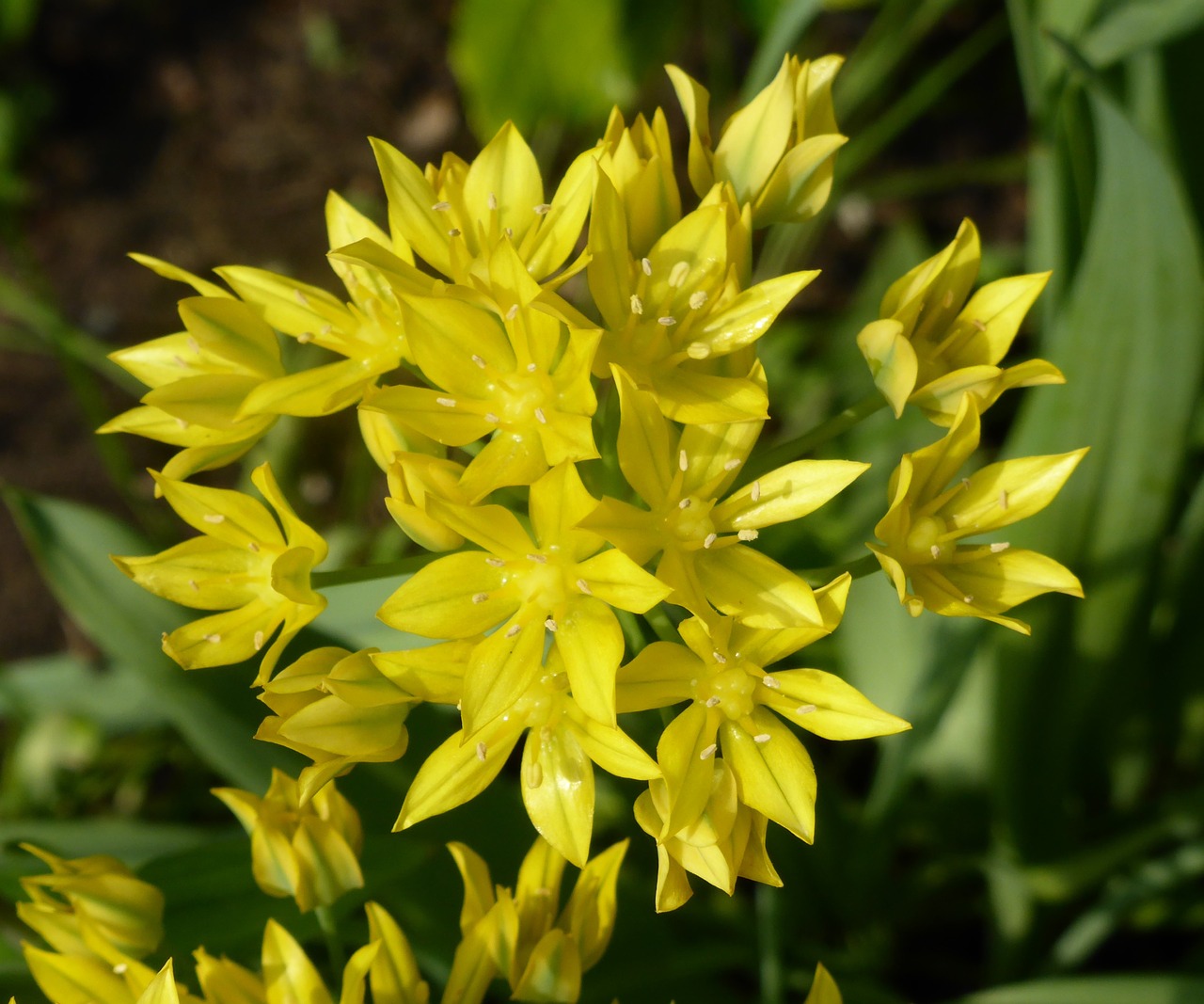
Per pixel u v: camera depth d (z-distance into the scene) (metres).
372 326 0.23
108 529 0.24
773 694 0.22
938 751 0.28
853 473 0.22
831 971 0.26
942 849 0.28
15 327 0.40
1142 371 0.24
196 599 0.23
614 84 0.37
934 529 0.22
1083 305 0.24
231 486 0.36
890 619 0.28
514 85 0.36
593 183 0.22
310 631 0.25
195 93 0.42
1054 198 0.25
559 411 0.22
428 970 0.25
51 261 0.40
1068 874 0.26
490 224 0.23
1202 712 0.28
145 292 0.40
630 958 0.25
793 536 0.26
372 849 0.24
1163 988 0.24
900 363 0.22
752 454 0.23
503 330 0.22
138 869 0.23
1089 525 0.25
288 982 0.22
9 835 0.26
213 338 0.23
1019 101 0.39
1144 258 0.24
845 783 0.29
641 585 0.21
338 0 0.43
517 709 0.22
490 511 0.22
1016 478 0.23
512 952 0.23
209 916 0.24
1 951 0.25
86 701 0.29
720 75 0.40
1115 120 0.23
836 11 0.40
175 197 0.41
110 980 0.23
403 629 0.22
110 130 0.42
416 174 0.23
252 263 0.40
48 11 0.43
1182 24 0.24
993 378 0.22
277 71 0.42
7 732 0.33
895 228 0.34
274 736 0.22
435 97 0.41
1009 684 0.26
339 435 0.37
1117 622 0.25
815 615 0.22
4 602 0.36
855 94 0.36
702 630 0.22
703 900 0.27
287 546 0.23
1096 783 0.28
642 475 0.22
